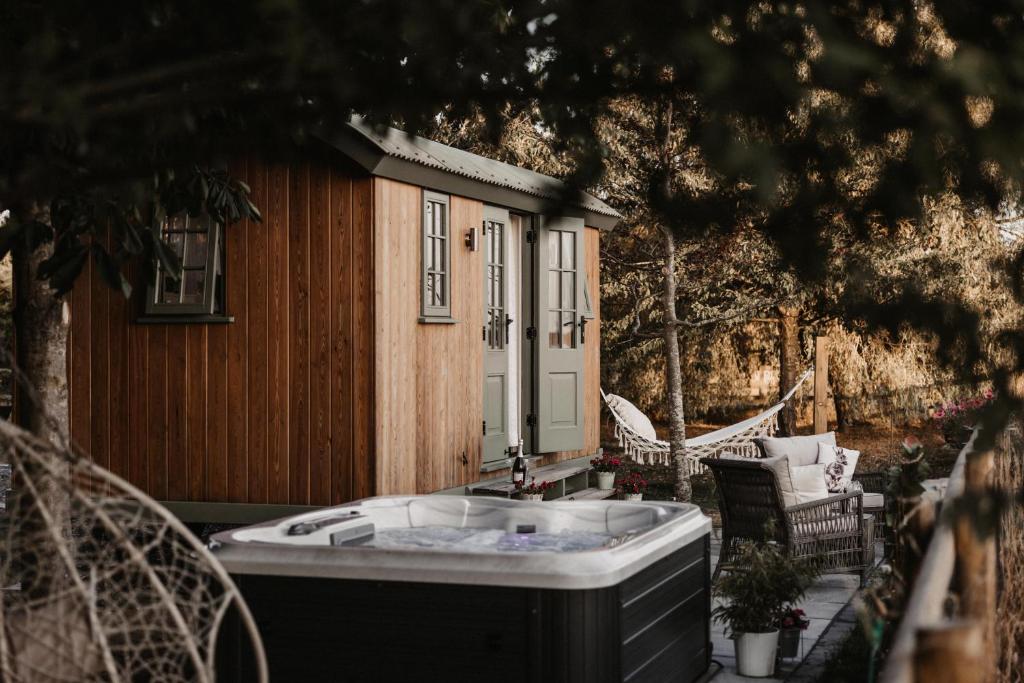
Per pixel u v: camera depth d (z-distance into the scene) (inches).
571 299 393.4
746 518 265.9
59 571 105.3
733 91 61.2
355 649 165.3
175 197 201.8
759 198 63.1
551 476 356.5
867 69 62.9
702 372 666.8
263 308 289.0
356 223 279.7
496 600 158.2
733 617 203.2
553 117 85.3
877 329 69.0
